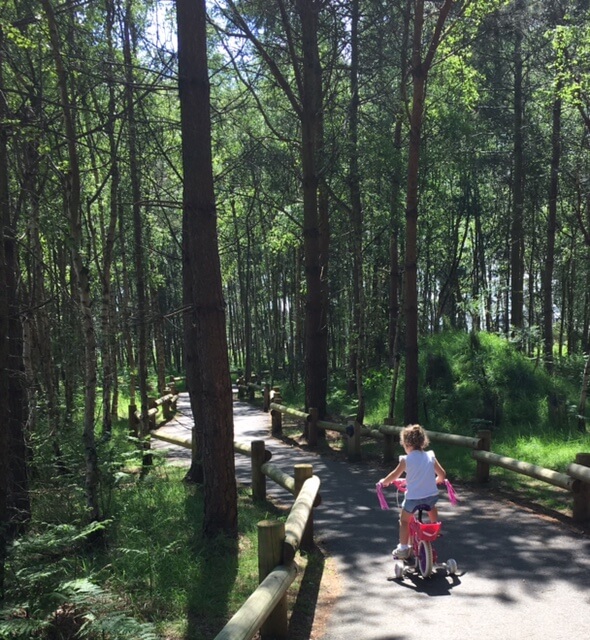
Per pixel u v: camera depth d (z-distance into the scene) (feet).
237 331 173.88
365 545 23.91
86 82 32.71
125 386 88.53
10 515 23.65
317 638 16.02
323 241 63.82
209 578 19.80
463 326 118.93
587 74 48.75
